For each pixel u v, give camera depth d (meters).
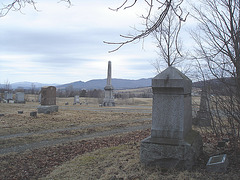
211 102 6.98
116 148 7.73
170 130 5.25
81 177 5.10
